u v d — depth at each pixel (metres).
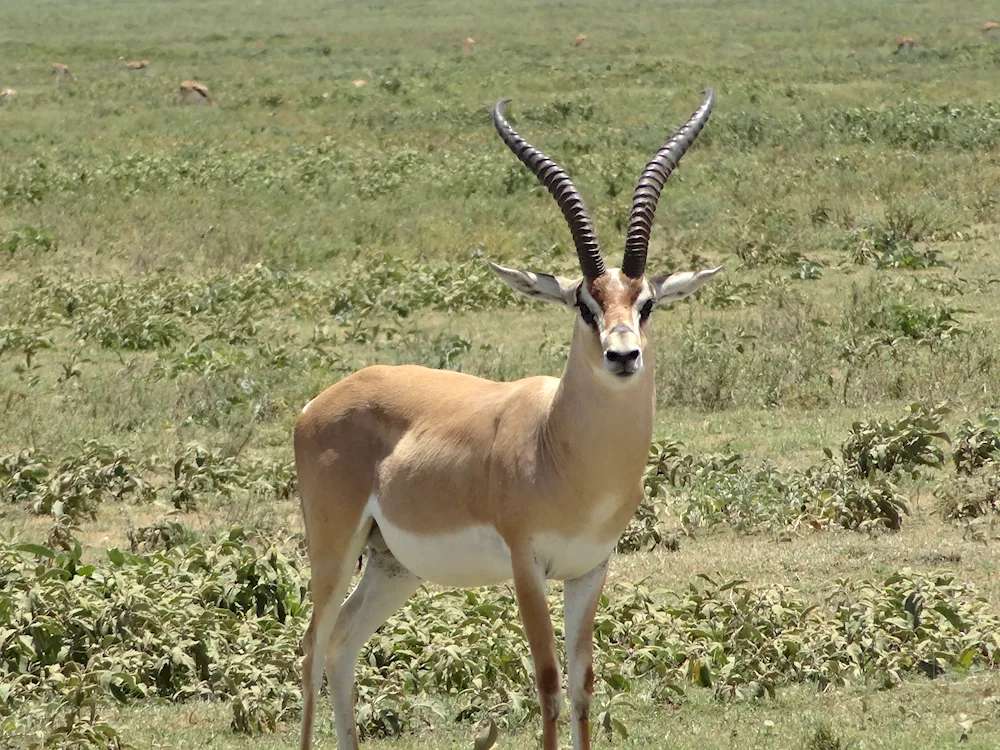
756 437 28.02
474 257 47.78
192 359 35.31
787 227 49.84
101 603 18.34
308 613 19.62
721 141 71.00
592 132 78.50
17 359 36.78
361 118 88.38
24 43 157.00
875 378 30.38
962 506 22.45
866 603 17.89
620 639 17.92
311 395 32.16
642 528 22.59
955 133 67.31
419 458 14.56
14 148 75.81
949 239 47.81
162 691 17.44
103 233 53.25
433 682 17.08
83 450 27.02
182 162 69.56
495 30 163.50
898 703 15.89
